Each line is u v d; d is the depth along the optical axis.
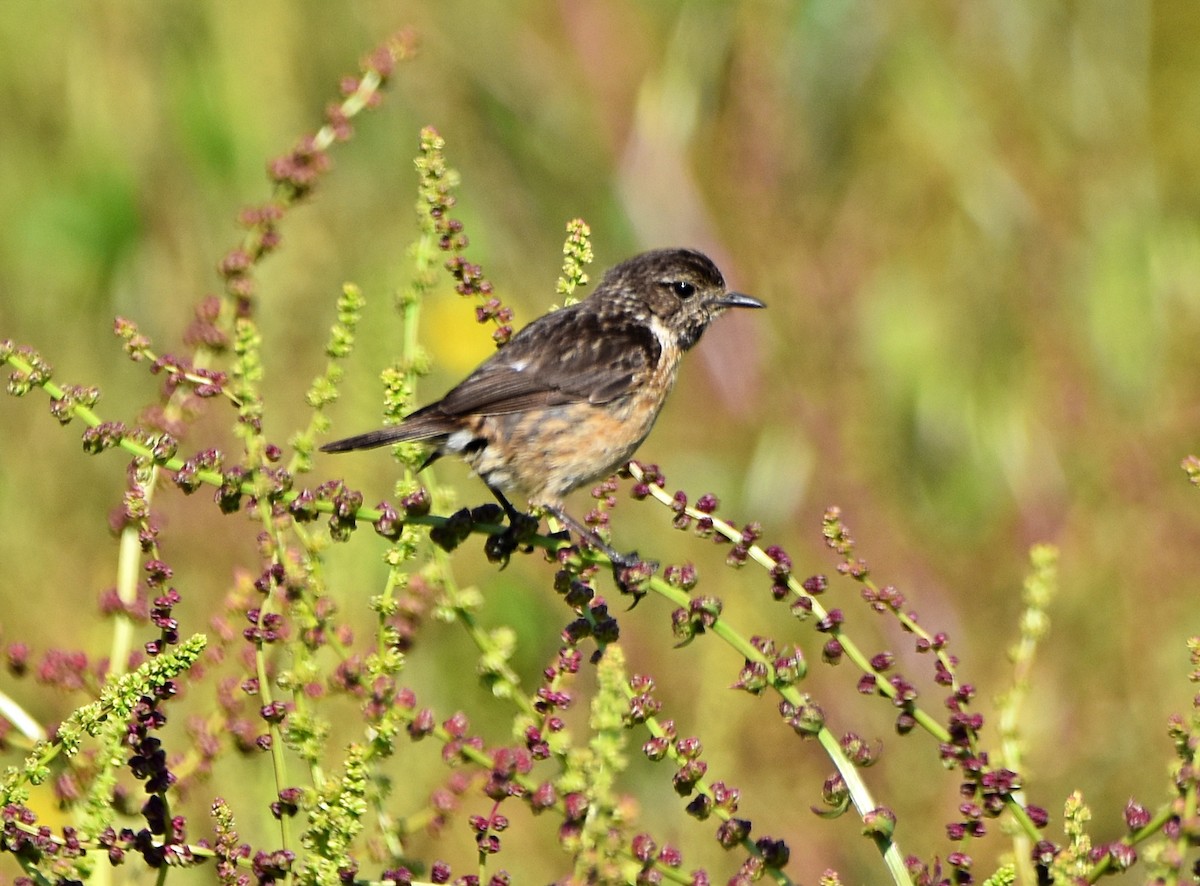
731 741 10.66
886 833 6.68
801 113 14.32
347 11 14.02
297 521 7.26
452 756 6.81
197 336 8.35
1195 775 6.10
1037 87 14.84
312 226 13.09
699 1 14.16
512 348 10.03
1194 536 12.21
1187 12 15.43
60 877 6.50
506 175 14.01
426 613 7.22
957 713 6.79
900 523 12.75
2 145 13.45
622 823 6.00
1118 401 13.45
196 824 9.16
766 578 12.34
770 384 13.20
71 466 12.22
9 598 11.53
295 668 6.84
